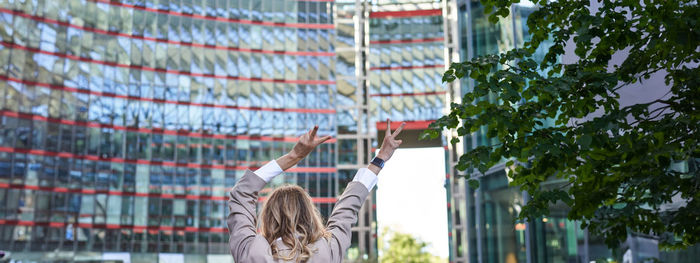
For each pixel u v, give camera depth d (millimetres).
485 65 5793
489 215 21484
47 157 55500
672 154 5438
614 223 5996
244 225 2578
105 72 59969
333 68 67938
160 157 60281
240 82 65312
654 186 5387
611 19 5824
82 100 58312
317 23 68750
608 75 5602
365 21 77562
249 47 66375
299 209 2566
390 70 80375
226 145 63156
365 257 57875
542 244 18719
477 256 22578
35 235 53438
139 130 60125
